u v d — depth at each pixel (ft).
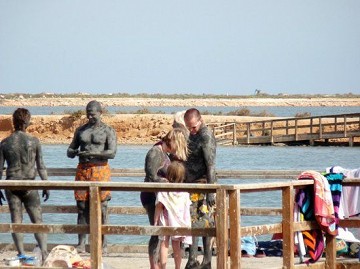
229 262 69.36
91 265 68.64
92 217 68.44
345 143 407.64
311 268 75.66
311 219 75.51
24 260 81.76
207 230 67.51
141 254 92.02
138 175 96.37
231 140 401.49
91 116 87.61
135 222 140.87
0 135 451.94
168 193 73.67
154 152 76.38
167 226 68.49
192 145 76.79
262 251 90.07
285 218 72.43
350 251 88.48
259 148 386.11
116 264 84.33
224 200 66.59
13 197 81.25
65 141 441.68
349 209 80.23
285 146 397.39
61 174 94.89
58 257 74.69
